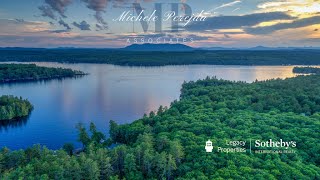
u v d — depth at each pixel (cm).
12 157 10706
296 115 14375
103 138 14312
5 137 17075
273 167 9269
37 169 9488
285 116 14150
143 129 13450
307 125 12706
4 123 19725
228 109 16038
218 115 14612
